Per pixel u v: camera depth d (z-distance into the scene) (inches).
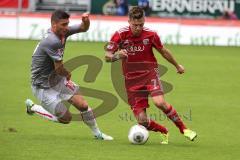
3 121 1355.8
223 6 3666.3
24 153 1026.1
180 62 2640.3
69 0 3905.0
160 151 1062.4
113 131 1272.1
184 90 1915.6
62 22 1083.3
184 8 3688.5
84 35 3425.2
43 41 1099.3
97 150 1059.9
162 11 3698.3
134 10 1087.6
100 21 3415.4
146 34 1107.3
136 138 1113.4
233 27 3376.0
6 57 2664.9
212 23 3388.3
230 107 1622.8
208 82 2105.1
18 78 2091.5
